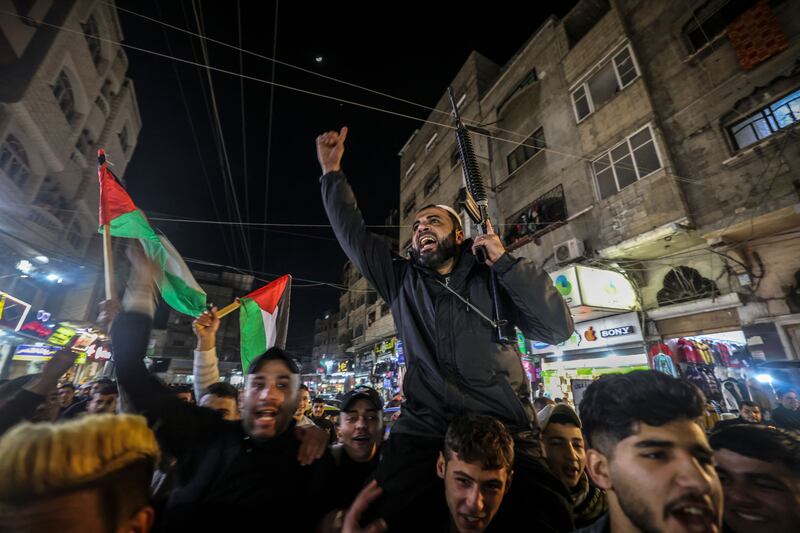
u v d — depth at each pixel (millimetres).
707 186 8617
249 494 1794
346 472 2354
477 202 2029
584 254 10688
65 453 902
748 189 7895
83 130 16922
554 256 11852
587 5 12836
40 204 13484
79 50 13945
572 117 12594
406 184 25922
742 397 7301
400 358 19812
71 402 4797
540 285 1647
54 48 12094
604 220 10633
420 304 1941
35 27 11492
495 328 1750
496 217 15367
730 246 8305
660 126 9766
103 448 968
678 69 9695
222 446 1965
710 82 8969
